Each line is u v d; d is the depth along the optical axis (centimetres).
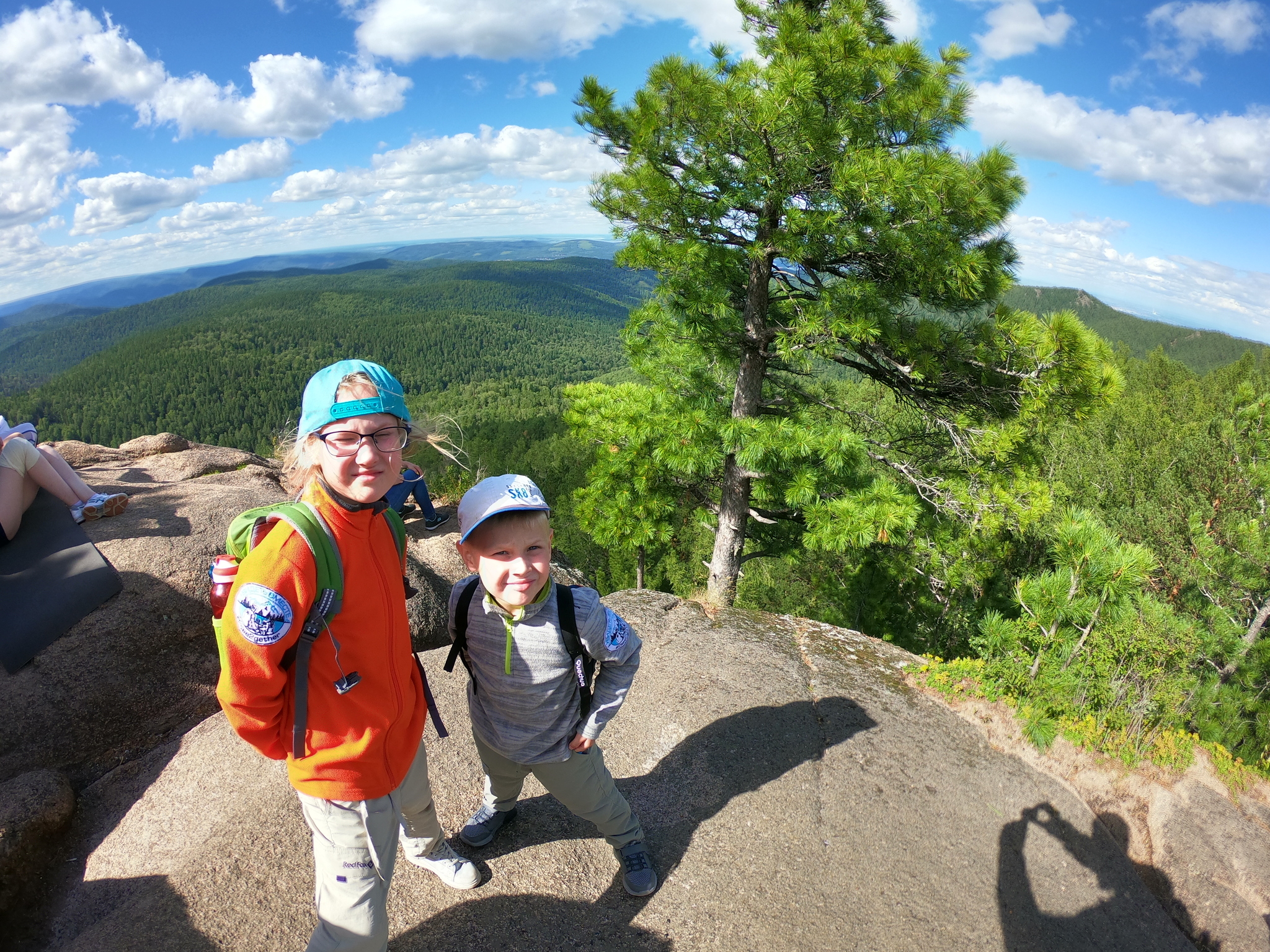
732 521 933
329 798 149
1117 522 1226
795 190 688
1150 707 347
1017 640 371
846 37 622
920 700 360
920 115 632
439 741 283
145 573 343
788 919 220
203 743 301
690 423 793
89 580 316
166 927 193
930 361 688
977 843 270
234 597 130
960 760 316
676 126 699
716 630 420
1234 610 1077
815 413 930
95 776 294
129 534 371
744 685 353
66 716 292
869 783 291
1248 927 270
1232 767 338
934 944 221
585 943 204
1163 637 358
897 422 947
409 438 160
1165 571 1094
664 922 213
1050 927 238
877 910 230
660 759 294
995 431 716
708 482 1058
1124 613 361
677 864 237
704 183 726
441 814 245
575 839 240
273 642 131
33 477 313
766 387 970
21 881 231
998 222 595
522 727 189
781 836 255
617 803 214
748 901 224
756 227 763
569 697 189
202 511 411
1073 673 349
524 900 214
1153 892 284
